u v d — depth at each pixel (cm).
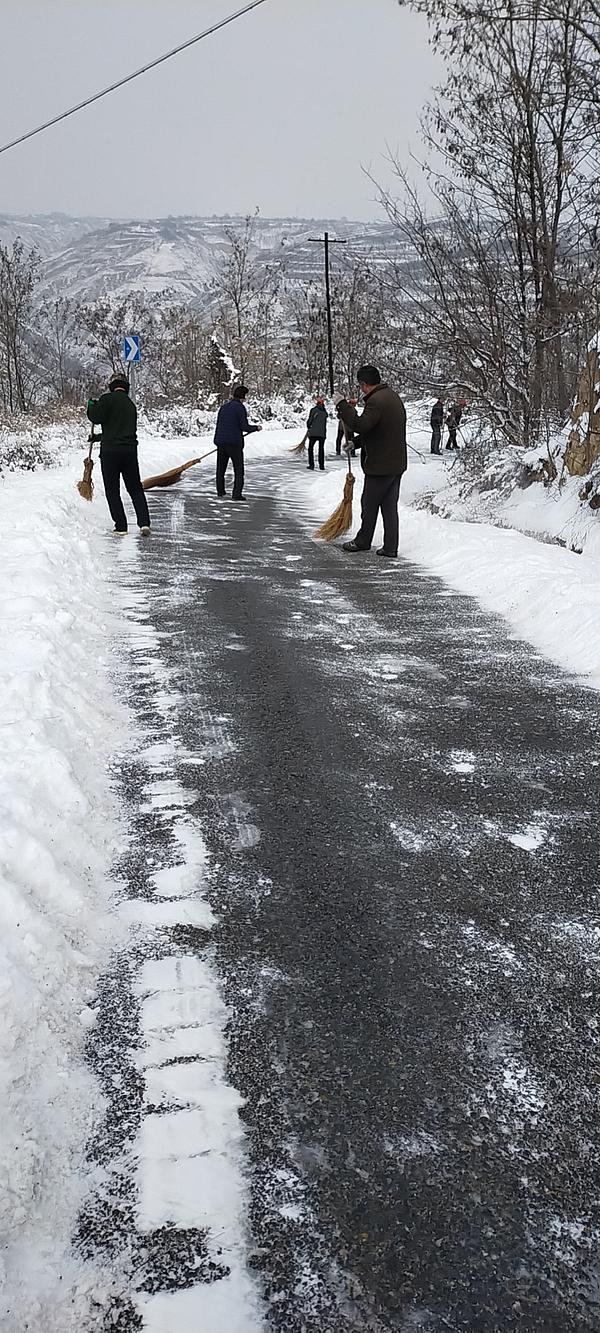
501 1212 183
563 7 1217
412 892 303
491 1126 205
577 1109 212
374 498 965
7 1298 160
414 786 388
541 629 646
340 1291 166
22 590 581
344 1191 187
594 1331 161
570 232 1369
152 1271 168
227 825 346
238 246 5509
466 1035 236
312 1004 245
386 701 498
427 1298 165
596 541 971
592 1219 182
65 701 421
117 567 837
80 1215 180
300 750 423
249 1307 163
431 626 669
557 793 384
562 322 1365
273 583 802
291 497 1619
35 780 325
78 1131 200
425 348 1486
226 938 274
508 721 471
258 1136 201
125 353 2661
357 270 1502
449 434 2552
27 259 4372
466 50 1274
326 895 300
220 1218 180
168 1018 237
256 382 6047
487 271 1438
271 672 540
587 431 1124
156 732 437
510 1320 162
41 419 3634
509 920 289
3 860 269
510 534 966
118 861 316
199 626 638
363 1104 211
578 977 262
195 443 2838
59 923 265
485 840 341
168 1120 204
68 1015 235
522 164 1350
